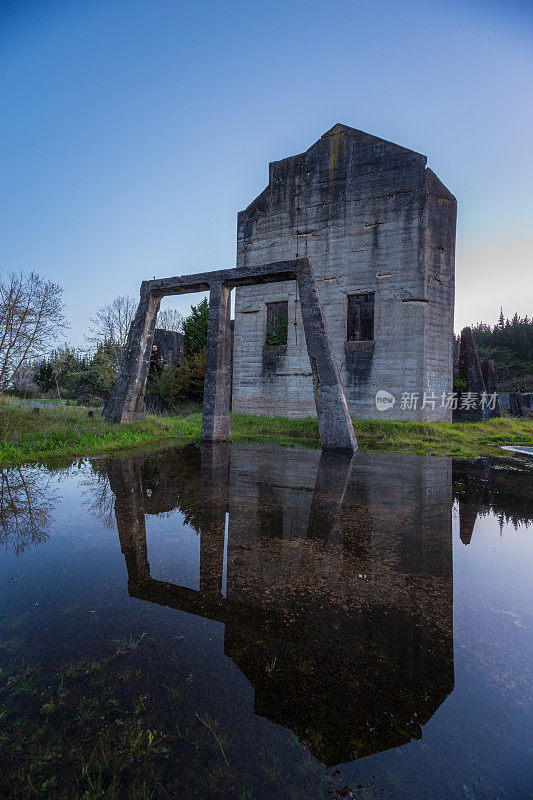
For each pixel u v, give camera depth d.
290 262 9.01
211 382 9.75
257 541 2.99
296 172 13.73
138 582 2.30
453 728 1.31
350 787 1.09
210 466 6.14
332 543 2.98
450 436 10.61
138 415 11.09
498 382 35.94
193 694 1.42
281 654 1.66
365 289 12.54
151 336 11.34
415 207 12.01
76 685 1.46
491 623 1.95
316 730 1.29
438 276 12.15
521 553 2.88
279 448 8.49
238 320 14.69
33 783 1.10
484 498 4.51
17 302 8.95
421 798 1.06
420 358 11.82
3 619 1.89
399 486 4.98
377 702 1.41
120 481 5.00
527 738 1.27
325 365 8.68
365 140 12.72
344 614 1.99
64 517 3.54
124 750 1.20
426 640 1.79
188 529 3.24
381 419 12.15
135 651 1.65
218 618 1.93
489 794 1.08
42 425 8.54
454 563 2.68
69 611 1.97
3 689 1.43
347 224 12.89
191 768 1.14
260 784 1.09
